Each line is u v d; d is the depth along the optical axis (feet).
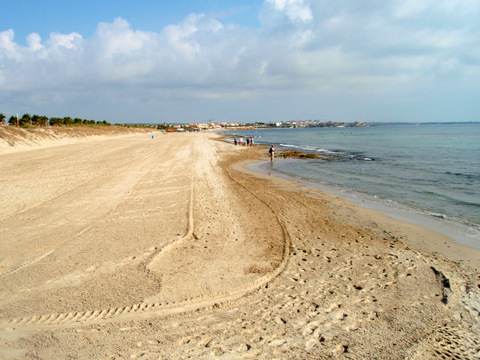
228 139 238.89
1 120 165.17
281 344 13.99
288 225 32.17
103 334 14.55
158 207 37.37
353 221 34.53
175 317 15.96
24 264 21.88
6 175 59.57
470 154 106.63
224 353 13.38
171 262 22.39
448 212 38.83
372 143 180.86
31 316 15.87
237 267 21.88
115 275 20.29
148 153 105.81
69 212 34.94
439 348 13.84
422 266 22.44
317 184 58.08
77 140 168.25
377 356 13.28
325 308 16.90
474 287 19.52
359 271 21.54
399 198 46.47
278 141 224.33
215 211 36.50
